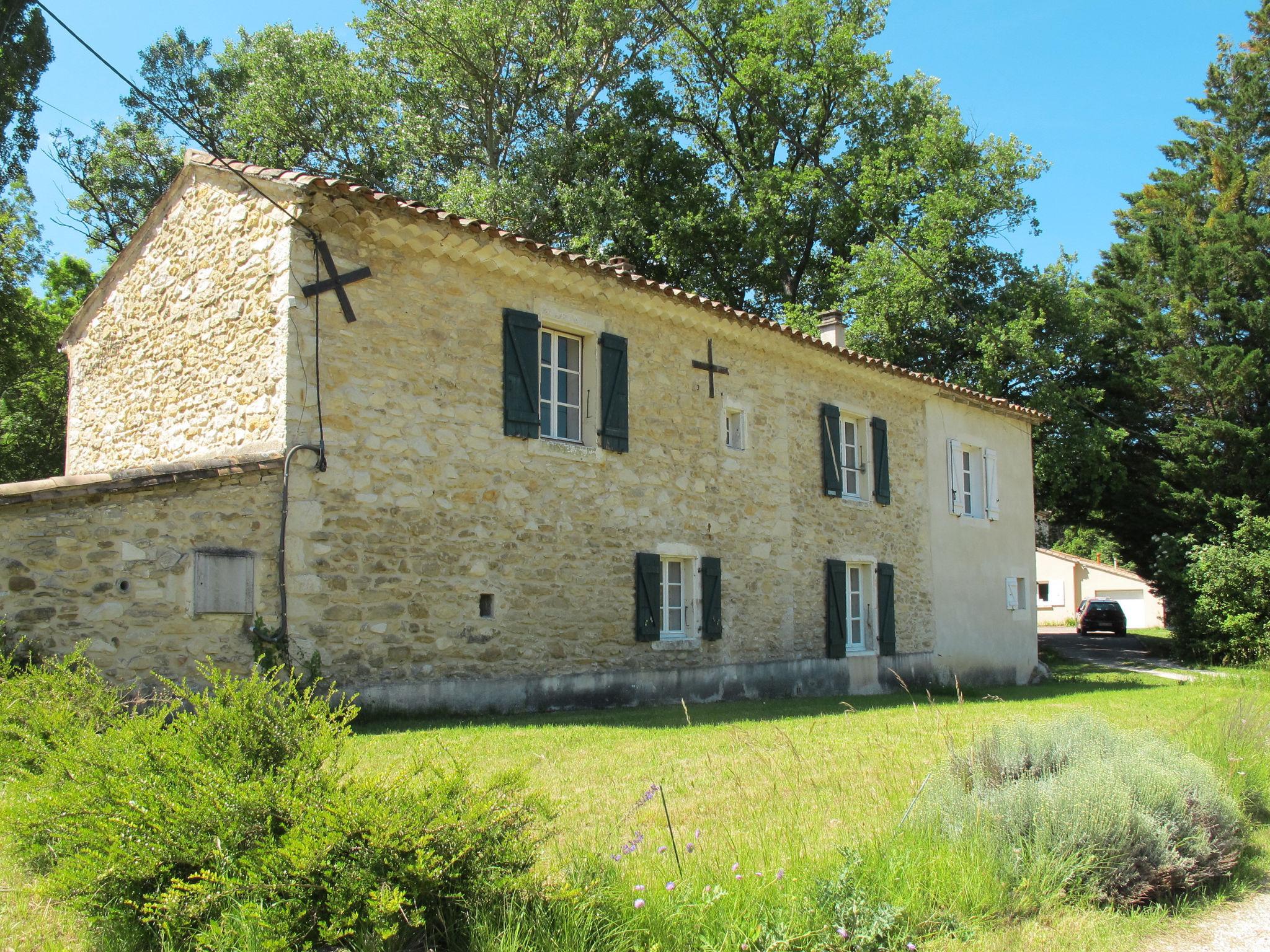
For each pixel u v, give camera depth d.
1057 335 22.25
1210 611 21.56
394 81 23.19
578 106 24.41
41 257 17.56
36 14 14.69
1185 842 4.97
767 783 6.20
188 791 3.70
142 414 10.39
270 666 7.91
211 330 9.42
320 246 8.68
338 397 8.66
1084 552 51.59
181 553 7.75
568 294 10.71
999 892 4.39
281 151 22.28
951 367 22.33
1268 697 12.55
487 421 9.74
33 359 17.77
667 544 11.55
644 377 11.55
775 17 25.19
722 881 4.01
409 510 9.03
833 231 24.89
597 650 10.59
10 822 4.01
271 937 3.22
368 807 3.48
